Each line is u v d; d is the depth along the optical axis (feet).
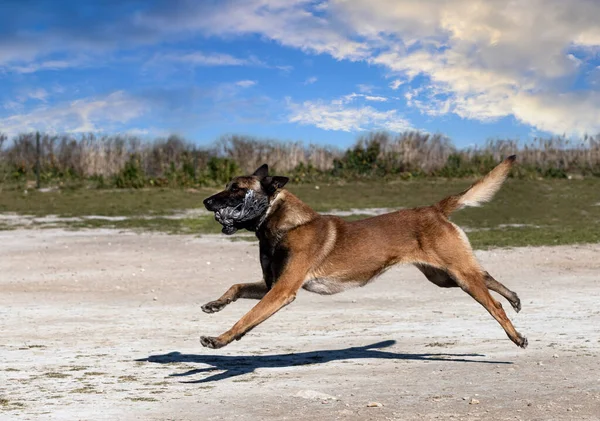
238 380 23.68
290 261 24.73
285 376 24.23
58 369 25.54
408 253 25.90
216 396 21.26
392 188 132.26
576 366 24.75
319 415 18.53
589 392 20.75
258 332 34.01
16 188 127.85
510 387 21.67
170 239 72.90
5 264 58.08
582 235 73.20
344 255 25.22
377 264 25.59
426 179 151.84
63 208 99.55
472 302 42.60
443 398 20.31
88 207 101.09
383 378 23.52
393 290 47.65
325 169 160.66
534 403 19.47
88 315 38.91
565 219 89.61
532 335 31.76
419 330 33.94
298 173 148.56
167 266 57.72
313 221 25.09
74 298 45.03
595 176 157.17
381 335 32.76
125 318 37.99
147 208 100.58
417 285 49.37
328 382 23.03
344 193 123.44
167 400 20.83
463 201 26.66
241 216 24.56
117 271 55.36
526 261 58.65
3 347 29.99
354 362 26.66
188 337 32.58
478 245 67.10
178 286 49.62
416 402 19.85
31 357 27.84
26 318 37.76
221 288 48.93
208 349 29.63
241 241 71.51
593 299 42.42
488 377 23.27
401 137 161.27
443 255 25.90
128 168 134.00
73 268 56.59
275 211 24.88
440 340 31.12
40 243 69.62
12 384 23.12
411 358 27.25
